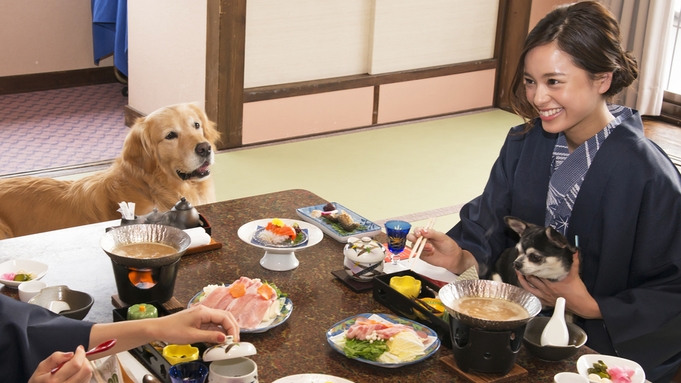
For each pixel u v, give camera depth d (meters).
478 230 1.94
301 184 4.38
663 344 1.61
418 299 1.58
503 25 6.19
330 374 1.36
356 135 5.45
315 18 5.20
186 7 4.84
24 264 1.72
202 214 2.08
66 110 5.79
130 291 1.54
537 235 1.62
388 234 1.82
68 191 2.96
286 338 1.47
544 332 1.45
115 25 5.71
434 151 5.14
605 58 1.54
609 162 1.70
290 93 5.20
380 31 5.52
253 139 5.14
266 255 1.78
